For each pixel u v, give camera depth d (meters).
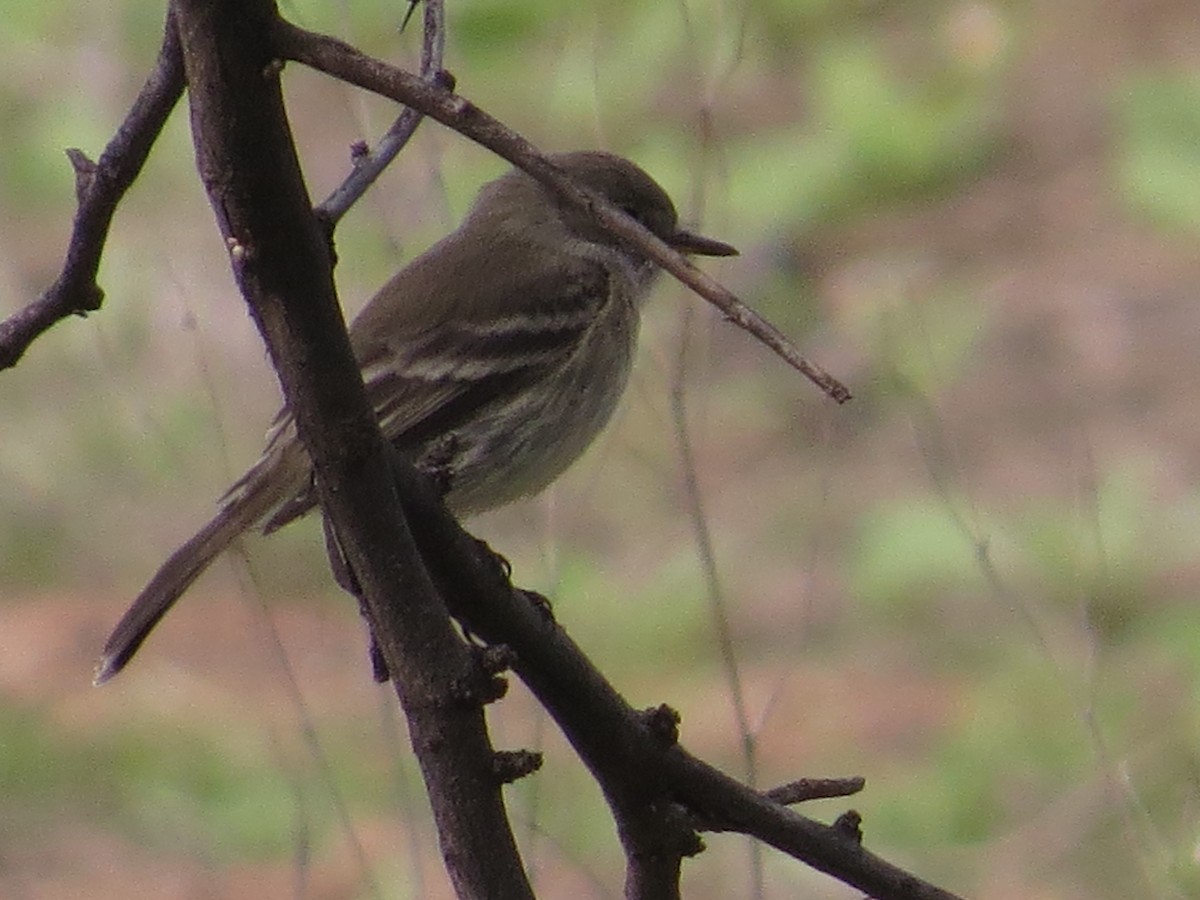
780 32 18.45
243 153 3.36
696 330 11.45
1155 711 10.63
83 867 10.61
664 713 4.11
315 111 15.56
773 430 14.39
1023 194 16.88
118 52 17.75
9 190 17.12
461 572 3.89
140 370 14.18
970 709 11.17
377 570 3.67
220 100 3.33
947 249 16.23
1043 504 12.93
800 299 15.73
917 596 12.41
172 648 12.16
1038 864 9.92
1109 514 12.75
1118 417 14.27
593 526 12.89
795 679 11.84
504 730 8.91
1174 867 7.93
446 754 3.75
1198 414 14.03
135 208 15.70
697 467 13.34
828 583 12.81
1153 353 15.02
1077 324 15.35
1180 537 12.45
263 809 10.67
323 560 12.35
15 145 17.31
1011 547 12.43
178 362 14.12
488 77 16.55
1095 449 13.80
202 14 3.29
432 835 9.78
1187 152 15.95
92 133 17.19
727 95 16.95
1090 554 12.16
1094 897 9.63
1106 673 11.08
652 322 11.23
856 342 15.09
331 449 3.58
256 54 3.32
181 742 11.31
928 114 17.14
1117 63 18.19
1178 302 15.41
